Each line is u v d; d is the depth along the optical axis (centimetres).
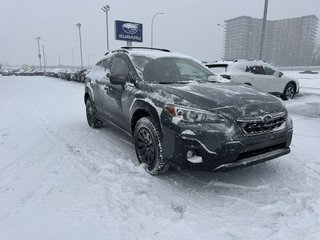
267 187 357
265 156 341
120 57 509
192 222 287
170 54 507
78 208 312
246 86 421
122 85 456
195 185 363
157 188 355
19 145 538
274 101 361
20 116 826
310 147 506
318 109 867
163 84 400
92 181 375
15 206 319
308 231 270
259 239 261
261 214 300
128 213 303
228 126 316
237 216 297
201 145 319
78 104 1067
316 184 362
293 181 372
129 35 2722
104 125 671
